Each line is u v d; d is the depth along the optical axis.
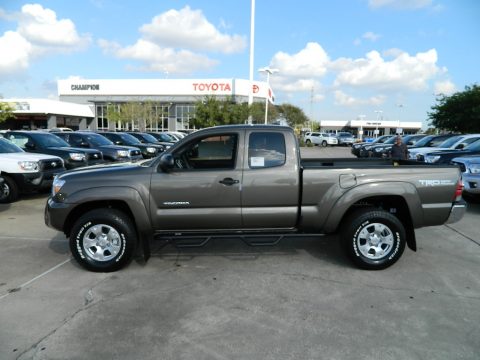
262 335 3.19
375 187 4.48
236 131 4.61
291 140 4.55
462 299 3.85
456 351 2.95
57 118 48.78
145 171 4.53
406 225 4.75
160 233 4.63
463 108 24.17
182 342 3.09
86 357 2.90
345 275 4.49
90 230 4.55
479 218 7.42
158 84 50.84
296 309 3.64
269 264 4.86
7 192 8.76
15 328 3.32
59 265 4.87
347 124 92.88
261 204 4.54
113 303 3.79
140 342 3.10
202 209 4.53
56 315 3.55
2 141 9.68
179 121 50.78
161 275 4.52
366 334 3.20
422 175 4.53
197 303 3.78
